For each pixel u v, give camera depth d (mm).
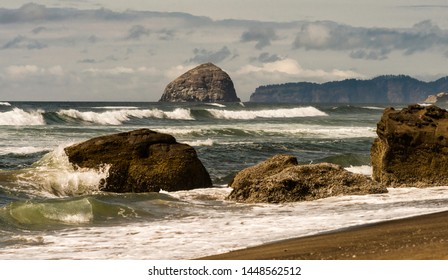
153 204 33188
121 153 39531
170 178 38781
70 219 29250
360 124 116062
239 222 28547
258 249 22359
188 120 124438
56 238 25766
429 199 33094
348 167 48781
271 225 27438
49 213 29344
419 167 37719
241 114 139125
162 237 25609
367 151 68062
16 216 28875
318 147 70125
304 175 35062
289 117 146750
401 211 29516
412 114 39031
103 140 40062
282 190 34344
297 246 22266
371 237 22781
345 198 33969
